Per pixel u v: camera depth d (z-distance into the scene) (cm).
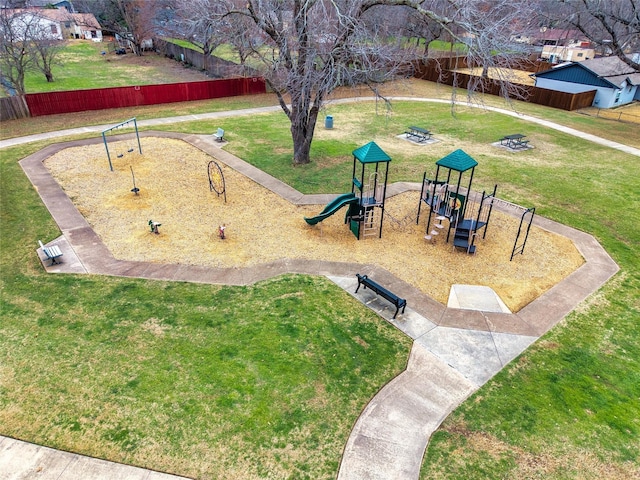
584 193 1644
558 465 650
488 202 1548
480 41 1317
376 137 2309
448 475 632
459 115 2823
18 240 1230
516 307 1012
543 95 3139
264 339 879
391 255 1212
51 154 1900
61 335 880
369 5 1527
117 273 1094
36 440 667
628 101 3372
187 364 812
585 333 932
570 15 2467
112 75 4078
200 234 1298
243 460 644
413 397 764
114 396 742
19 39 3278
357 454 659
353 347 870
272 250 1220
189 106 2870
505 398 766
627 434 702
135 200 1503
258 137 2234
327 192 1602
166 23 5256
